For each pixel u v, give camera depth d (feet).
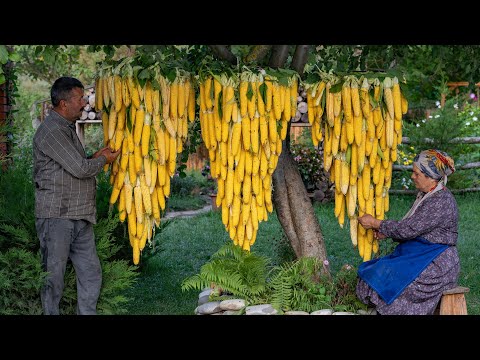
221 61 14.71
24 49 44.39
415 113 47.11
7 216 14.89
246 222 13.89
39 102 37.32
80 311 14.28
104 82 13.74
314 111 14.07
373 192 14.38
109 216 15.43
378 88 13.78
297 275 14.66
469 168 38.27
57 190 13.67
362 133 13.84
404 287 13.50
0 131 19.83
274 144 13.75
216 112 13.57
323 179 36.37
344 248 25.71
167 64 14.16
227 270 14.84
